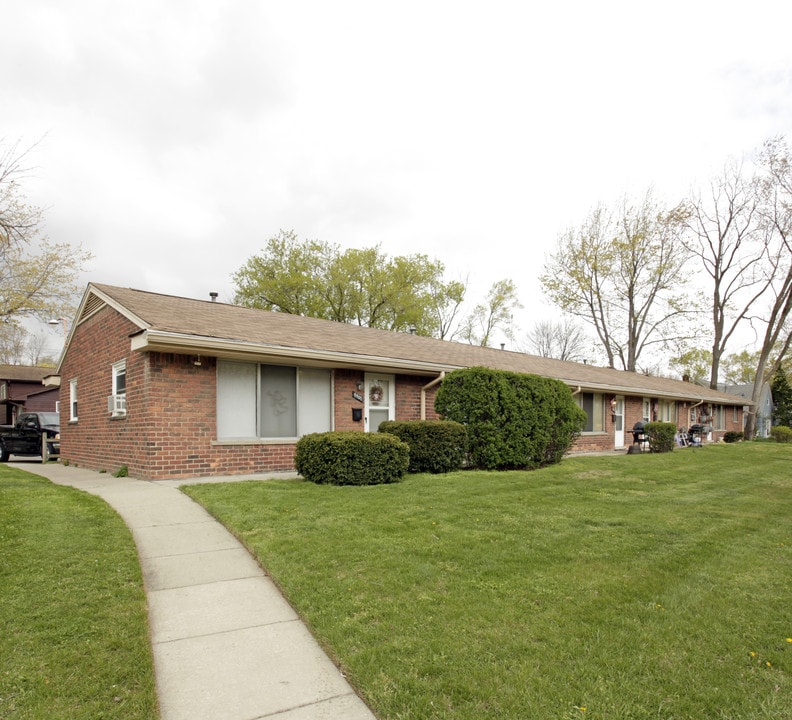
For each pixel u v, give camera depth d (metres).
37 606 3.70
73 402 14.34
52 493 7.49
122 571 4.43
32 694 2.72
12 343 32.59
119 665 3.04
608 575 4.62
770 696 2.86
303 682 3.01
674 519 6.88
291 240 34.81
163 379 9.36
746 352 58.44
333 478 8.45
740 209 31.50
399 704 2.74
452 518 6.41
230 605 4.04
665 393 22.66
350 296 35.97
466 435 10.91
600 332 35.56
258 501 7.01
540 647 3.32
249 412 10.49
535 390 11.93
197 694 2.87
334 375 11.84
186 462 9.54
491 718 2.62
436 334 39.28
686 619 3.78
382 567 4.63
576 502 7.73
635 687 2.91
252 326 11.19
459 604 3.93
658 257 33.19
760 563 5.10
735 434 29.09
